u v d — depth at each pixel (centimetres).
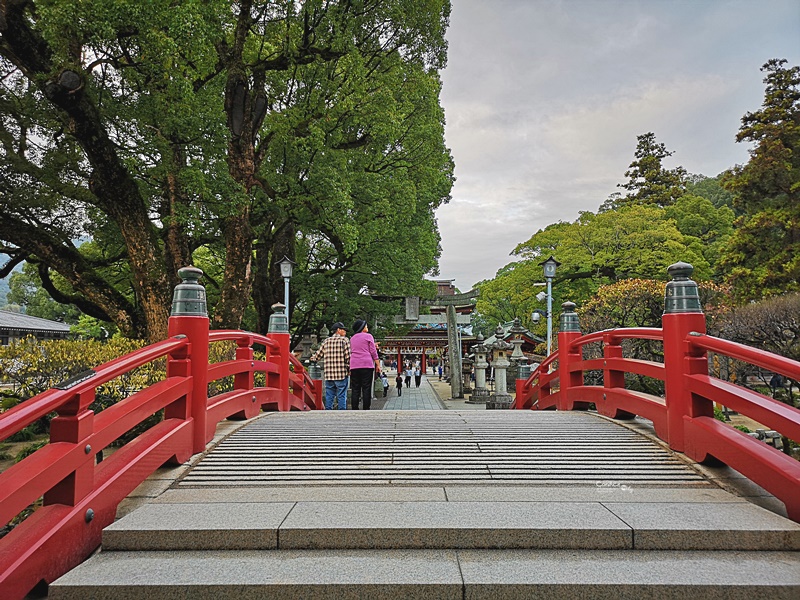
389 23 1476
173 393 406
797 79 2278
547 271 1620
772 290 1959
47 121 1017
